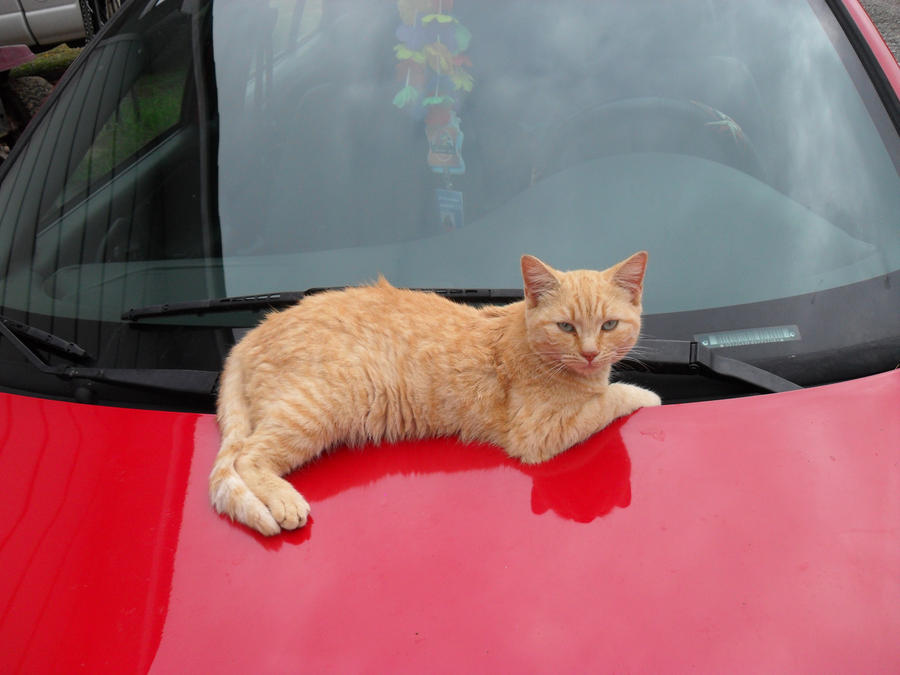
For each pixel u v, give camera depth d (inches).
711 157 92.7
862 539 59.9
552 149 93.7
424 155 93.7
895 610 55.2
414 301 85.4
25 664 53.7
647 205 90.1
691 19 100.9
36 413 75.4
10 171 99.0
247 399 79.8
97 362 80.6
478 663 52.2
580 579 57.3
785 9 100.5
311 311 83.4
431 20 102.0
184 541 62.8
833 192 88.5
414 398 83.2
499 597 56.2
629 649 52.7
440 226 90.4
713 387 77.8
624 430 72.0
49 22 257.9
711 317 82.3
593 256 87.8
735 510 62.6
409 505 65.3
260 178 94.5
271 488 67.9
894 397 72.7
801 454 67.4
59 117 102.3
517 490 66.4
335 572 59.0
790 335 79.8
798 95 94.6
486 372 83.1
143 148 98.7
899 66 96.4
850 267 83.7
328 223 90.8
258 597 57.5
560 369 82.0
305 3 108.1
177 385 77.1
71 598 58.0
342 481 69.6
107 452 71.1
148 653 54.0
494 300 87.4
